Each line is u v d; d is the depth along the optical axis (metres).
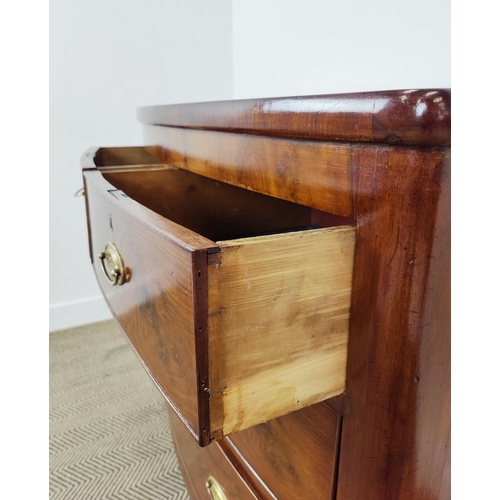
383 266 0.33
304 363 0.35
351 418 0.39
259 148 0.45
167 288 0.34
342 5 0.86
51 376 1.26
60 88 1.38
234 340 0.31
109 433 1.03
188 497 0.85
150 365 0.42
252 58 1.28
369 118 0.29
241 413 0.33
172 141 0.71
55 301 1.53
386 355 0.35
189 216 0.81
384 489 0.38
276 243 0.31
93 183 0.60
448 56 0.65
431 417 0.35
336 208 0.36
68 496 0.85
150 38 1.44
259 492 0.54
